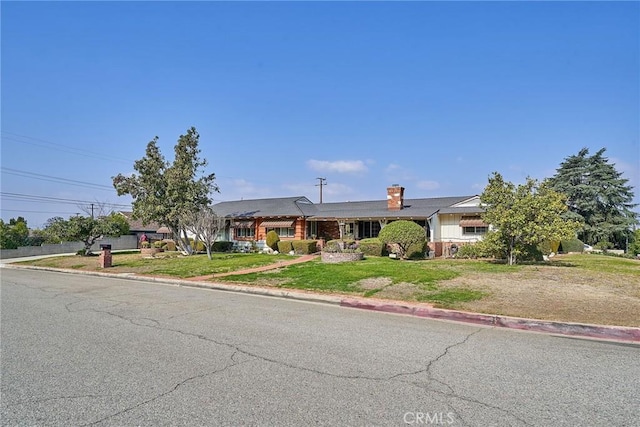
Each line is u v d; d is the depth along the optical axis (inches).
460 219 1050.1
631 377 179.6
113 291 467.8
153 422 133.3
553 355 212.8
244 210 1336.1
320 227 1261.1
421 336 251.8
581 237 1517.0
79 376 176.6
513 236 583.5
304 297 405.7
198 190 1055.0
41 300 396.2
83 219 1158.3
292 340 238.5
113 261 905.5
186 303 376.8
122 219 1681.8
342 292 411.8
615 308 314.5
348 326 278.4
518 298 354.0
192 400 150.6
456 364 195.6
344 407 144.9
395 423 132.9
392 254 886.4
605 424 133.9
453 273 488.1
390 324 286.8
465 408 145.2
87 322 288.8
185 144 1073.5
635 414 141.6
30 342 233.3
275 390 160.6
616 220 1461.6
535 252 668.1
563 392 161.2
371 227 1172.5
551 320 281.4
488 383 170.1
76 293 449.7
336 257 719.7
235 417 136.6
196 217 923.4
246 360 199.5
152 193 1051.9
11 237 1285.7
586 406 147.9
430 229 1032.8
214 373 180.2
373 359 202.1
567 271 505.4
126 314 319.9
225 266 698.2
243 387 163.6
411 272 498.9
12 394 157.0
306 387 163.8
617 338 253.8
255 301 391.2
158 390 160.4
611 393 160.7
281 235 1225.4
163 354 209.2
